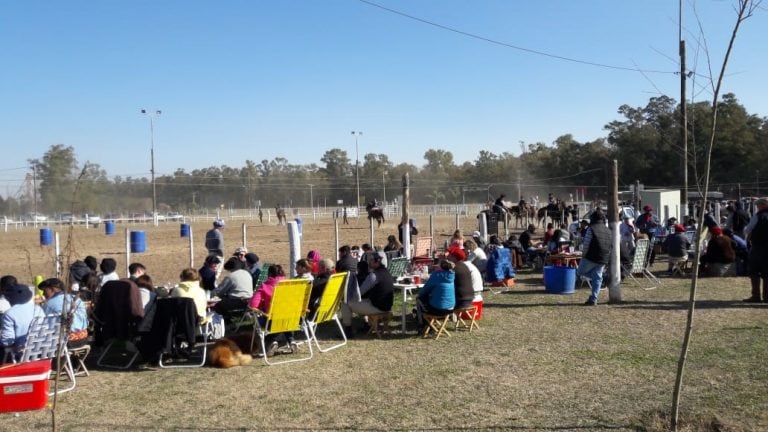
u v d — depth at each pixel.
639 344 8.28
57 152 69.50
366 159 110.69
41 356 6.67
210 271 10.81
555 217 30.47
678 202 31.31
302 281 7.88
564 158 81.25
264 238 30.94
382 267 9.41
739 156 53.50
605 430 5.15
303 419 5.69
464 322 9.89
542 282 14.90
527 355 7.89
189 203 90.25
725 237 14.77
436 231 33.94
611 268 11.73
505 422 5.45
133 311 7.63
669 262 15.75
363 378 7.05
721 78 4.57
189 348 8.22
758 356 7.43
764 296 11.20
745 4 4.41
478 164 101.12
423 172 110.62
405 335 9.35
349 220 52.09
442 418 5.61
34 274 18.19
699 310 10.58
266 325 7.89
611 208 11.73
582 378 6.78
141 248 19.59
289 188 100.56
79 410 6.13
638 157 65.56
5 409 6.04
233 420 5.71
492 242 16.92
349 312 9.48
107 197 81.25
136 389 6.84
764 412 5.46
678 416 5.34
